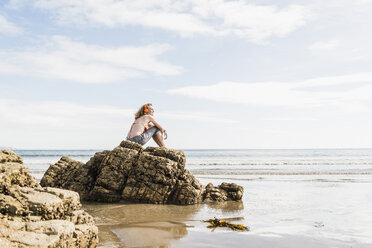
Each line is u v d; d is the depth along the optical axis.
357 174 20.34
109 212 7.44
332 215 7.45
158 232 5.62
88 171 9.75
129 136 10.16
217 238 5.30
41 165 32.25
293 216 7.33
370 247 4.92
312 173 21.38
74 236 3.76
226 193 10.08
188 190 9.16
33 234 3.21
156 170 8.99
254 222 6.67
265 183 15.01
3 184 3.83
